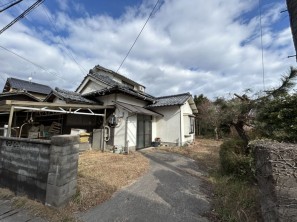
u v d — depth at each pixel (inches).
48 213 112.0
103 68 551.8
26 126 406.6
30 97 501.4
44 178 125.3
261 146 80.6
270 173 70.5
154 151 365.7
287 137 123.2
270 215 70.3
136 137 382.6
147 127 435.8
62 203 117.9
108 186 154.4
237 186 145.2
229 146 195.6
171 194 146.3
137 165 235.3
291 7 68.8
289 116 130.9
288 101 134.0
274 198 67.7
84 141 328.8
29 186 132.6
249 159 154.6
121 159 266.5
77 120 351.6
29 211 116.3
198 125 666.2
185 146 430.9
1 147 156.7
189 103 534.9
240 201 120.7
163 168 230.2
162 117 474.0
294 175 65.6
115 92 371.2
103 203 128.5
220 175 185.3
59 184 116.0
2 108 243.3
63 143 118.8
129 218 110.0
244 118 166.9
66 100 332.5
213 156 306.5
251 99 159.3
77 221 105.7
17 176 140.9
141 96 427.5
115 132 359.3
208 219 109.7
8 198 135.2
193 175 200.5
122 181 172.6
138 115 397.4
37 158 130.4
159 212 117.6
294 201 63.7
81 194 132.0
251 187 140.6
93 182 157.8
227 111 170.2
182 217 111.7
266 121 147.9
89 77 438.3
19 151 141.9
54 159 119.8
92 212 116.3
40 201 125.6
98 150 334.0
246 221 100.2
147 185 166.1
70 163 126.0
